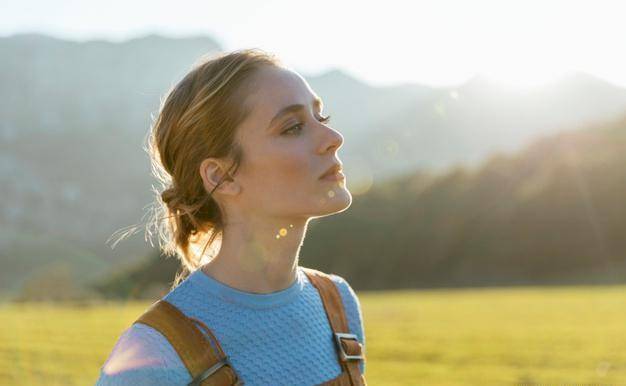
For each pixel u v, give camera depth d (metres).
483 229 101.69
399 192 118.69
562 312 31.23
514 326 24.64
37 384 11.04
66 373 12.24
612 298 42.34
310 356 2.18
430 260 100.12
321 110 2.26
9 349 16.84
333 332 2.30
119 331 24.20
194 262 2.49
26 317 33.91
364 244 106.38
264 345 2.10
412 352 16.91
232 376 1.96
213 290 2.11
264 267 2.16
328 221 116.75
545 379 11.75
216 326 2.06
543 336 20.52
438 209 108.38
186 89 2.21
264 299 2.13
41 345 18.16
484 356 15.73
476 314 32.19
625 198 94.81
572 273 89.06
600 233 92.88
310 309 2.26
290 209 2.08
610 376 11.83
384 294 73.69
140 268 92.19
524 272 92.31
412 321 28.56
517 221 100.25
